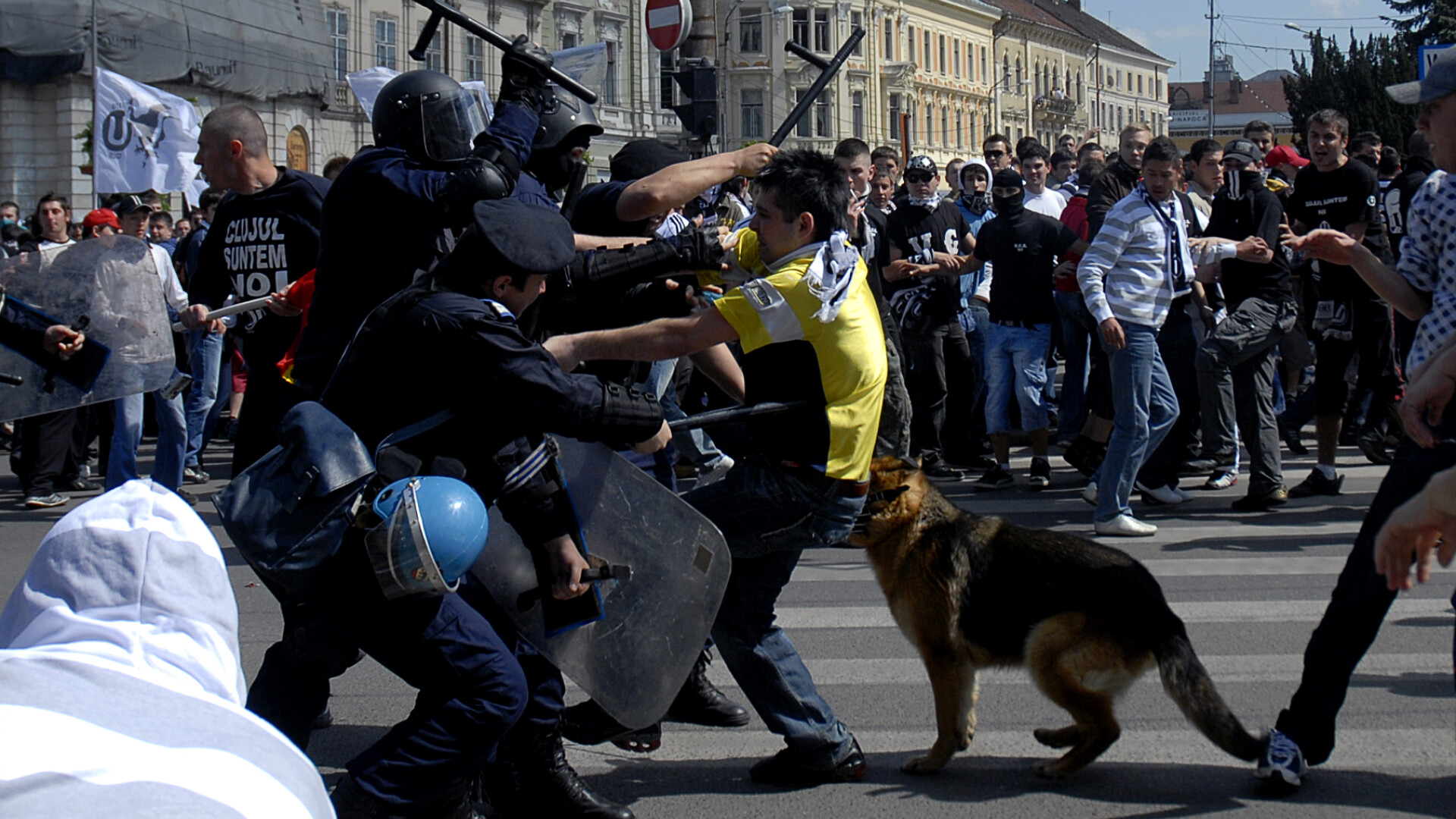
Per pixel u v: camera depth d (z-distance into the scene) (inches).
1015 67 3154.5
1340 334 326.6
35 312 214.5
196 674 55.5
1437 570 252.1
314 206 204.5
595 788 160.7
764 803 155.2
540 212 128.4
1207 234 317.1
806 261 150.1
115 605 55.7
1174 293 287.7
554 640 138.6
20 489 406.0
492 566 138.5
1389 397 358.9
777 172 151.0
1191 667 149.6
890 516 159.2
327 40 1455.5
